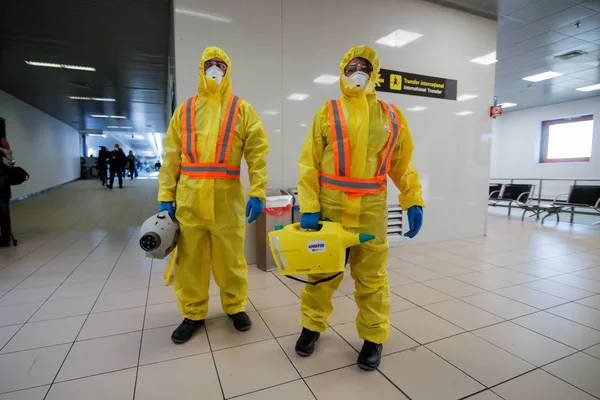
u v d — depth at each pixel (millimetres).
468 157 4289
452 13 4012
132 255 3404
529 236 4488
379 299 1489
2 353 1576
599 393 1310
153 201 7914
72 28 4535
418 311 2090
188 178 1640
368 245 1444
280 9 3086
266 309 2107
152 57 5684
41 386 1332
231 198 1726
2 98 7512
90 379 1382
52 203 7398
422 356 1574
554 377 1415
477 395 1297
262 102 3074
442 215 4188
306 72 3246
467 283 2623
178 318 1976
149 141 24219
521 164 10625
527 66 6285
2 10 4043
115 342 1688
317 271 1318
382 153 1437
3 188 3623
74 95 8289
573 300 2277
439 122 4043
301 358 1550
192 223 1660
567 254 3529
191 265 1720
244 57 2967
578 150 9383
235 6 2898
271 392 1309
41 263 3102
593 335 1786
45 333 1777
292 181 3268
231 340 1715
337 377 1408
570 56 5762
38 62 5879
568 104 9344
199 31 2777
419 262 3232
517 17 4293
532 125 10273
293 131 3232
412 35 3771
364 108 1396
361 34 3482
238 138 1712
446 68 4023
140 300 2246
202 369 1461
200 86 1661
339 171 1415
